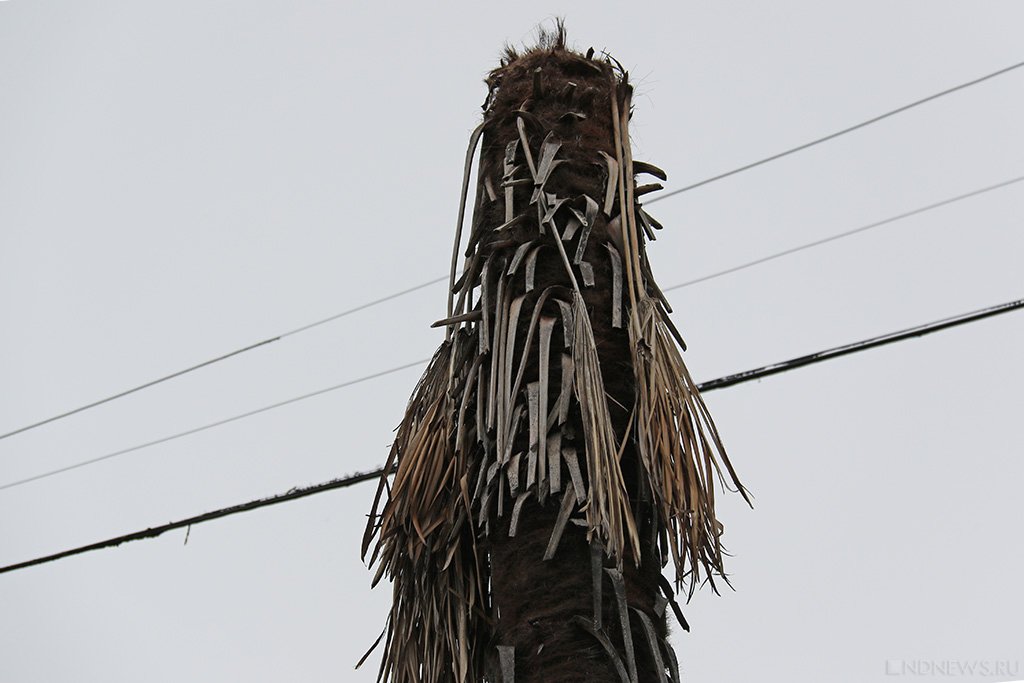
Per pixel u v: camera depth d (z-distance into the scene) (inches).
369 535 529.3
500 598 455.8
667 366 492.4
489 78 570.6
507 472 466.0
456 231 526.0
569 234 500.7
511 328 484.7
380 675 522.6
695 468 480.4
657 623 452.1
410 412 529.7
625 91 550.3
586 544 447.5
